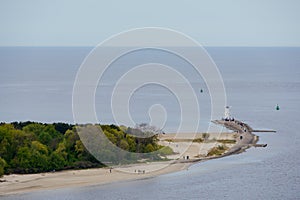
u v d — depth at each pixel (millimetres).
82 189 155250
